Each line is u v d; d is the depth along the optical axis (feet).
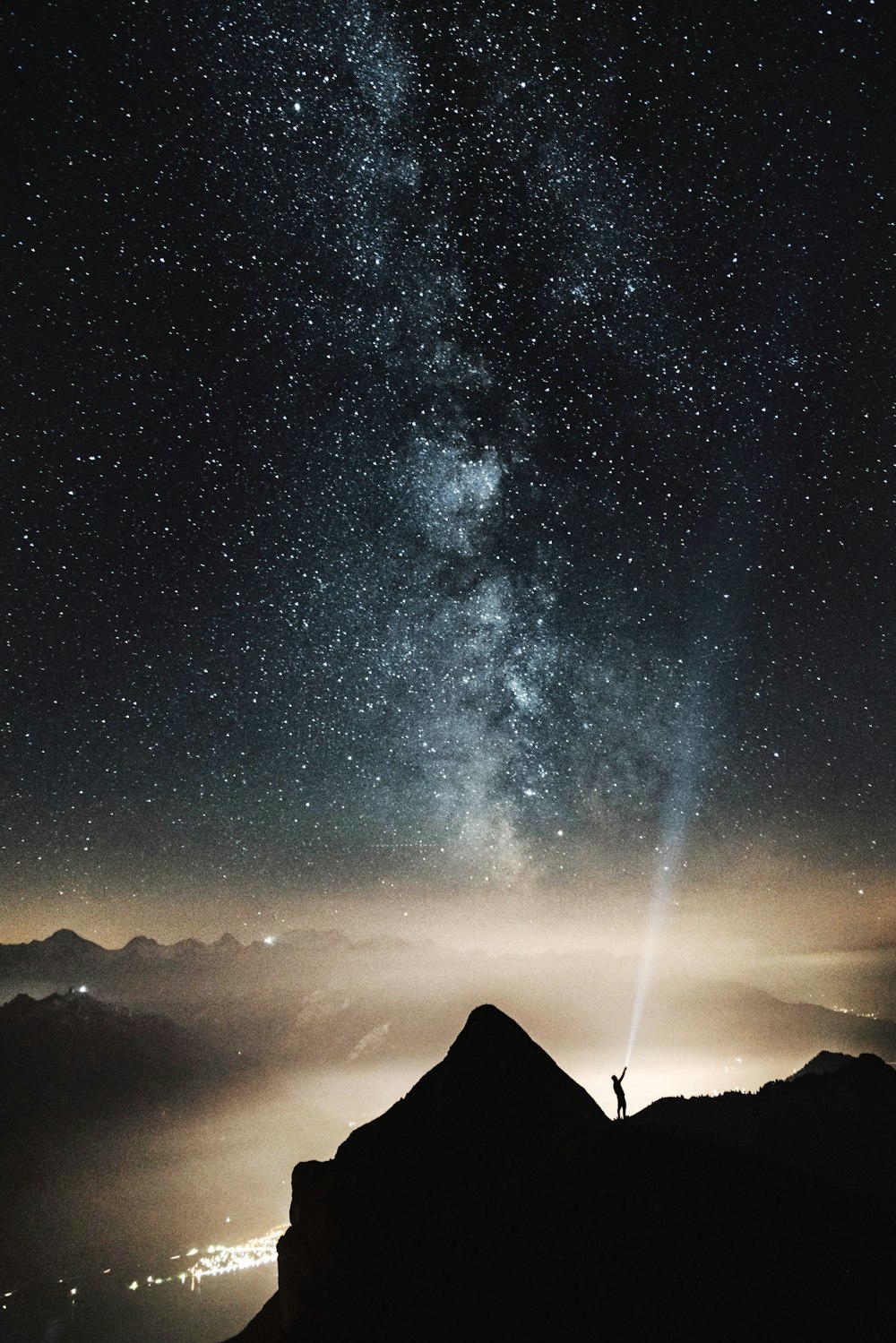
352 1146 85.81
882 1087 108.37
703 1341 50.85
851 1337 49.06
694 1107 97.60
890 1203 68.95
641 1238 59.31
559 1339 54.34
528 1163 72.59
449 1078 83.66
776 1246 56.44
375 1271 72.02
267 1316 98.63
